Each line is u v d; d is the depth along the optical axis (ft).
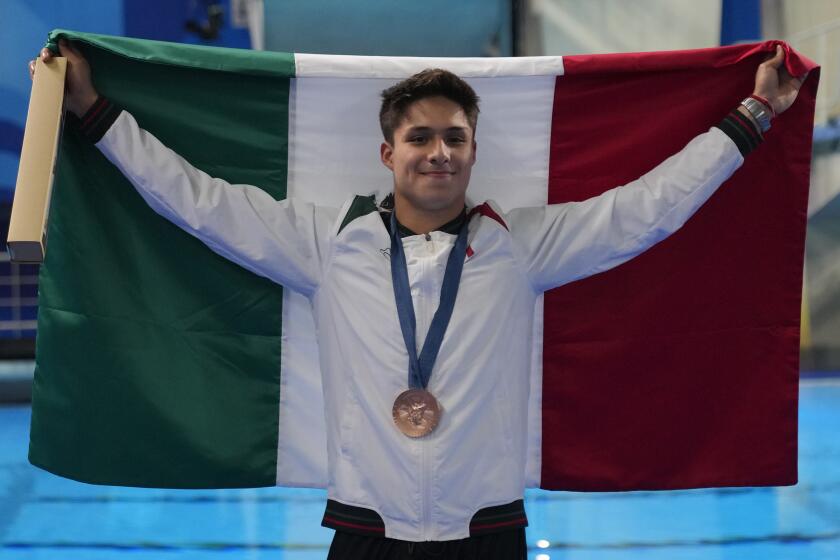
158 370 22.41
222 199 20.35
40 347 21.97
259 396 22.95
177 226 22.38
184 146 22.41
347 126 22.94
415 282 19.43
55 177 20.07
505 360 19.65
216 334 22.72
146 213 22.31
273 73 22.00
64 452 22.13
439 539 18.76
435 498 18.74
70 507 38.17
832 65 73.51
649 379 23.12
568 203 21.06
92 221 22.07
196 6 65.16
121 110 20.77
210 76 22.43
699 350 23.00
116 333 22.18
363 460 19.11
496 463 19.24
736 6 72.08
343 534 19.26
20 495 40.04
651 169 22.88
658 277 22.99
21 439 52.44
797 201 22.71
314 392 23.07
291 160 22.93
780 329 22.90
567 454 23.24
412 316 19.26
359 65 22.17
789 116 22.47
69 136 21.76
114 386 22.20
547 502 39.06
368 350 19.35
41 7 63.16
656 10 70.64
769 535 34.50
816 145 75.25
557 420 23.25
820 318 76.33
